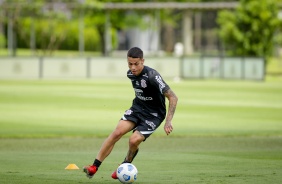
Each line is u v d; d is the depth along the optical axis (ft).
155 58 445.78
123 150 144.87
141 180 99.30
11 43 589.32
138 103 96.43
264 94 333.42
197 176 103.14
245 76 448.24
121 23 627.46
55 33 613.93
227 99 300.81
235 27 531.09
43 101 280.72
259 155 133.80
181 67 448.24
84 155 133.80
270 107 263.70
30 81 419.13
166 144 157.89
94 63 446.60
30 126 197.26
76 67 444.96
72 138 171.12
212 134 180.45
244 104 276.00
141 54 93.81
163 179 100.22
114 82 416.46
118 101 280.92
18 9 554.87
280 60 602.03
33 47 580.71
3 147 151.94
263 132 185.47
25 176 103.14
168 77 447.42
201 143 160.35
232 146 154.20
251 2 525.75
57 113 233.96
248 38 529.04
